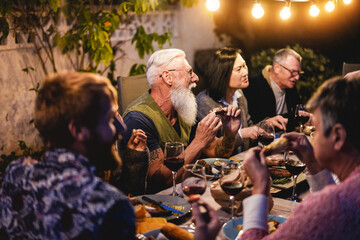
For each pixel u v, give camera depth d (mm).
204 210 1175
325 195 1005
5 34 3529
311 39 6215
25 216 941
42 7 3607
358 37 6250
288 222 1042
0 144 3762
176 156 1839
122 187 1898
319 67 5242
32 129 4039
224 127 2441
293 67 3445
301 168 1743
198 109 2932
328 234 978
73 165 915
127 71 4922
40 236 918
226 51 2938
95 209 865
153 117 2303
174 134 2404
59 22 4195
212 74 2961
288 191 1877
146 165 1898
